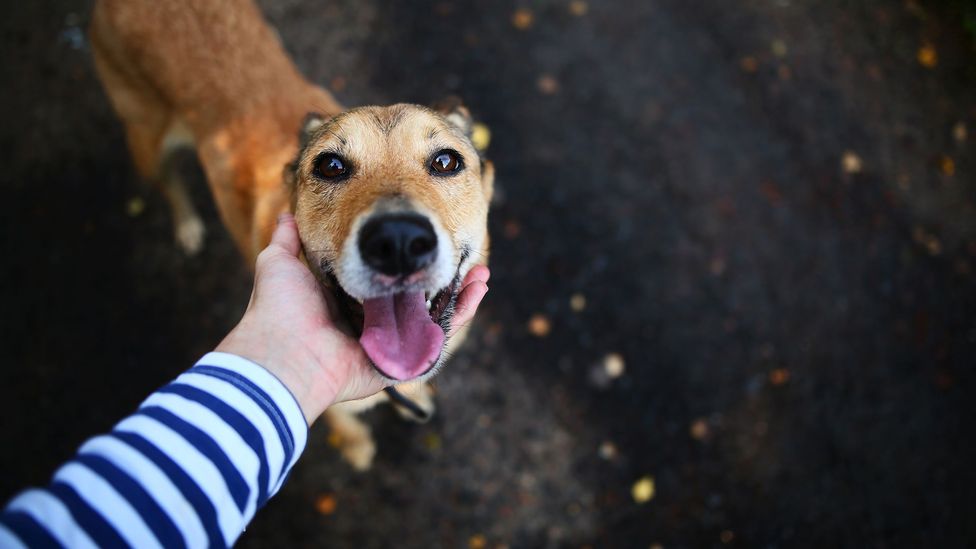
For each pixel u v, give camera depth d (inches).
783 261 27.7
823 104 30.6
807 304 27.1
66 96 27.5
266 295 12.2
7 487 22.5
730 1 32.2
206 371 10.2
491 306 25.8
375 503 23.5
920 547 24.1
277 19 29.4
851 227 28.4
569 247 27.1
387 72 29.5
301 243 15.0
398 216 12.5
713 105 30.1
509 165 28.1
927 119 30.9
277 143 18.9
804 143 29.8
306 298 12.5
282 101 19.6
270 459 10.0
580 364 25.6
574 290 26.5
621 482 24.4
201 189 26.8
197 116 20.1
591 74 30.2
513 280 26.3
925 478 25.0
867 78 31.4
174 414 9.5
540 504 24.0
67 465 8.7
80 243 25.6
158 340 24.8
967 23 32.5
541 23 30.9
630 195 28.2
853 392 26.0
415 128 14.9
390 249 12.2
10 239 25.3
